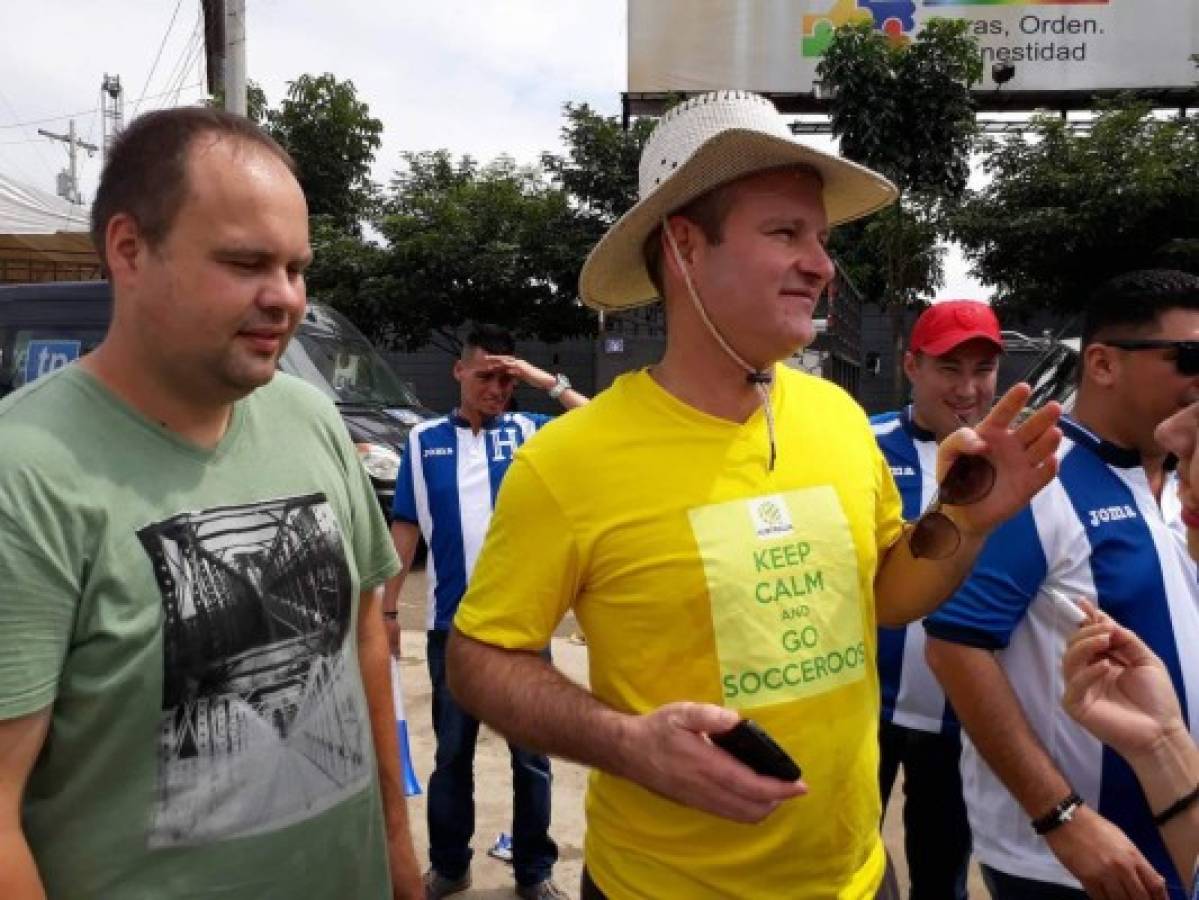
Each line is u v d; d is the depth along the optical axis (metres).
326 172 15.46
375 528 1.72
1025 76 17.22
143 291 1.29
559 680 1.44
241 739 1.35
